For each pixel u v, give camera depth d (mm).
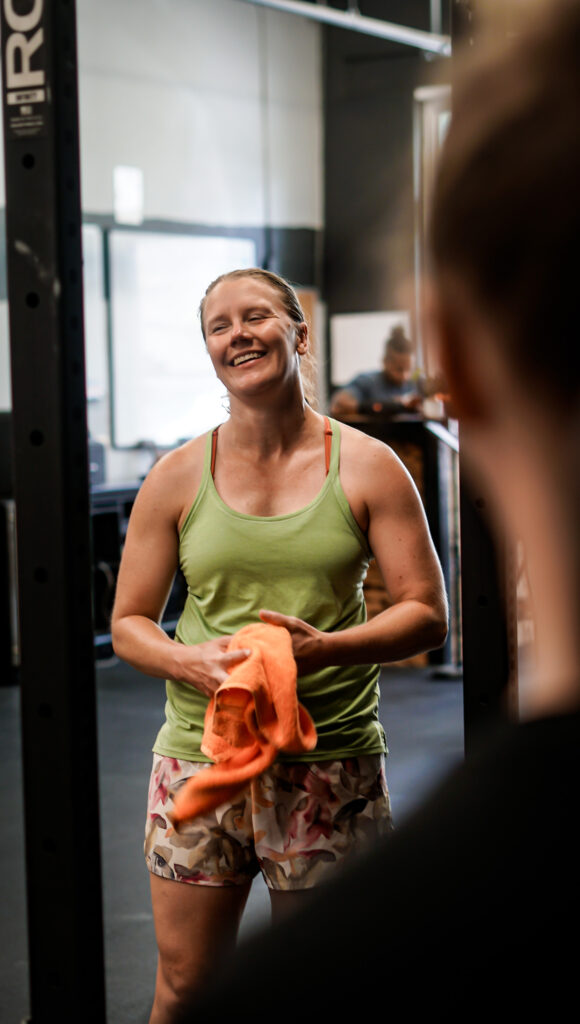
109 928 3270
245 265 9336
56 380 1290
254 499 1800
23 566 1322
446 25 9516
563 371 398
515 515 438
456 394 433
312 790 1718
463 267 408
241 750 1612
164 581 1876
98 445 7340
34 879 1346
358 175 9883
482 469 451
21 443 1314
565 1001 369
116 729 5480
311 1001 386
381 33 7805
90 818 1348
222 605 1812
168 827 1768
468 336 414
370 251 9836
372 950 390
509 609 1532
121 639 1817
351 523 1783
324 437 1825
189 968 1754
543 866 384
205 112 8945
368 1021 379
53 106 1259
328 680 1742
